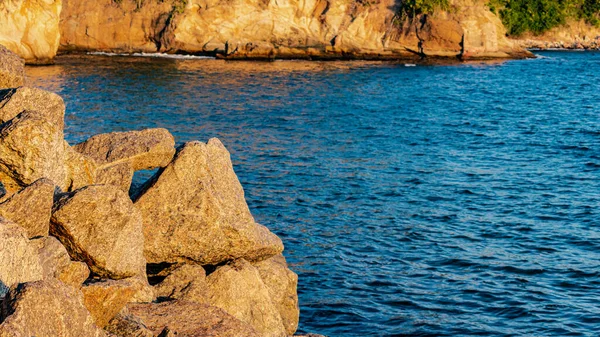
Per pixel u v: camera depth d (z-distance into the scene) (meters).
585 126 44.97
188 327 10.76
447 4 91.19
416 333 16.52
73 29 88.25
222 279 12.73
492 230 23.80
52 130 11.41
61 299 8.03
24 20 72.69
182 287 12.62
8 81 14.12
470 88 65.19
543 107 54.12
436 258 21.17
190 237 13.19
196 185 13.48
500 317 17.39
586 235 23.28
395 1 91.06
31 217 10.23
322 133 41.62
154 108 49.12
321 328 16.73
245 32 87.31
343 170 32.25
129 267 11.27
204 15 86.94
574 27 117.31
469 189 29.06
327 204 26.70
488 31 92.81
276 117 46.91
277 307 14.09
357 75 73.12
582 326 16.88
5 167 11.10
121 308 10.33
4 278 8.34
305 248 21.86
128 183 13.55
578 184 30.05
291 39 88.00
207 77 67.69
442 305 17.98
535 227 24.09
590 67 85.69
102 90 56.72
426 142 39.53
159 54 88.00
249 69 75.88
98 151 13.88
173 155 13.95
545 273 20.02
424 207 26.48
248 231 13.52
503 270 20.22
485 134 42.22
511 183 30.16
